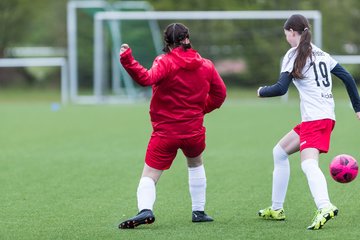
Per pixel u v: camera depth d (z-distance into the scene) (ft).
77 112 183.52
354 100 59.72
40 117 170.71
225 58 245.24
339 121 153.69
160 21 250.37
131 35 237.25
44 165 96.84
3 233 57.77
